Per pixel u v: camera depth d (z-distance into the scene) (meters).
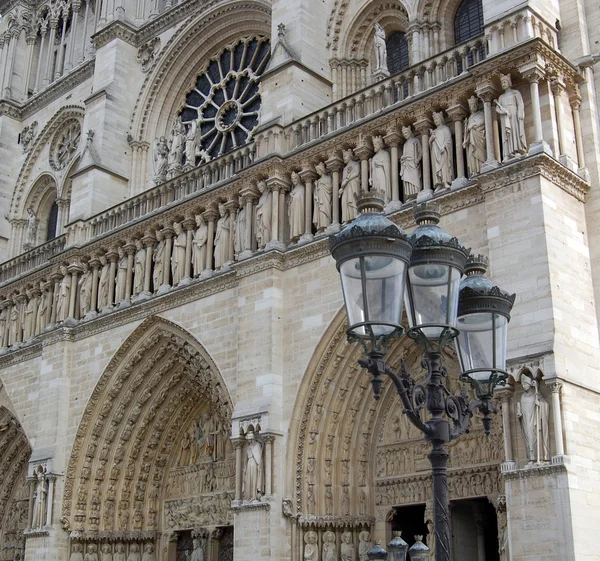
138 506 44.91
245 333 36.38
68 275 48.16
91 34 61.66
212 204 41.00
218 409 40.84
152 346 43.03
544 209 28.42
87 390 44.78
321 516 33.81
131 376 44.03
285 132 38.56
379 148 34.50
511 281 28.45
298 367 34.72
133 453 44.94
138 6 56.31
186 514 43.81
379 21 42.78
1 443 53.34
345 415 34.84
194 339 39.81
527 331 27.53
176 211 42.47
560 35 32.91
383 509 34.47
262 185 38.06
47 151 61.97
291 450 34.09
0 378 52.28
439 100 32.75
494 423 30.02
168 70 53.19
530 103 30.16
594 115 31.59
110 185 50.59
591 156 31.11
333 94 41.84
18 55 66.06
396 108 33.78
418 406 16.92
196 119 52.16
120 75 53.34
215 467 43.16
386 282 15.43
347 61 42.56
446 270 16.36
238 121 49.47
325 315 34.34
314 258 35.44
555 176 29.39
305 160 37.03
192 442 44.78
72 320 46.91
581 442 26.62
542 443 26.11
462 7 40.72
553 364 26.47
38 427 46.25
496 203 29.59
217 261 39.81
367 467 35.03
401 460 34.44
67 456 44.62
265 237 37.22
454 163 32.25
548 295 27.44
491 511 34.00
